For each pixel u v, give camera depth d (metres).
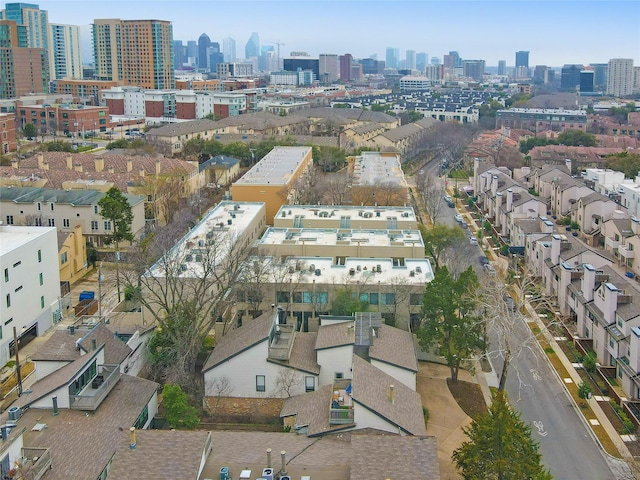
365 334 68.25
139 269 81.81
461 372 76.75
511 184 149.75
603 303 80.62
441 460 58.94
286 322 83.94
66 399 57.44
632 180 167.38
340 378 66.50
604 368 77.00
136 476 45.25
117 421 56.28
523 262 119.00
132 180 139.38
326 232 104.06
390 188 132.12
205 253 85.94
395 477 43.94
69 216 121.44
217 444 51.44
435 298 71.94
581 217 138.38
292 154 176.12
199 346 73.31
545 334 87.56
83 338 64.56
